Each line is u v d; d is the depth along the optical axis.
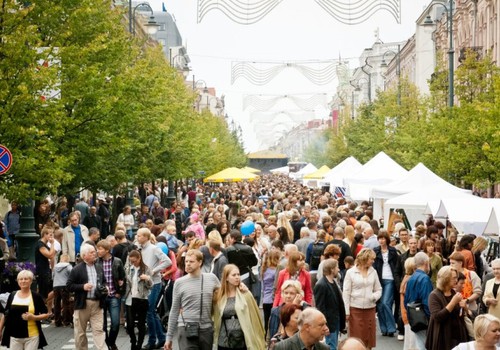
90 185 29.31
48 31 24.16
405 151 50.62
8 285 19.59
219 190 66.69
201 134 63.91
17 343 13.39
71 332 18.70
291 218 26.83
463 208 20.67
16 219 27.09
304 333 7.98
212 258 17.58
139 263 16.08
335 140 90.81
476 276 14.44
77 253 21.69
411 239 18.00
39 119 20.11
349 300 14.58
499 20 53.97
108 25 27.06
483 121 32.41
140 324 16.09
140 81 27.77
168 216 42.03
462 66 42.06
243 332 11.48
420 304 13.53
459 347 8.80
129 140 29.22
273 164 157.00
